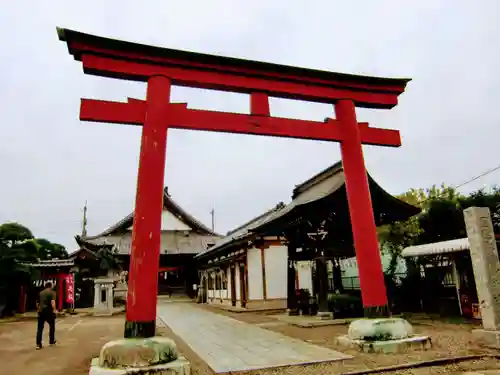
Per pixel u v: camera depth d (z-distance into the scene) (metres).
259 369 6.94
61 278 22.17
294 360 7.52
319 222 13.80
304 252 15.58
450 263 15.49
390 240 18.36
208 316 18.77
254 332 12.12
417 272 17.36
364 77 9.57
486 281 8.49
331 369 6.75
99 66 7.58
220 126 8.20
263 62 8.59
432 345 8.34
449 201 18.84
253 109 8.65
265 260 20.42
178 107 7.94
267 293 20.03
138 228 6.97
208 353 8.81
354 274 20.50
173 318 18.44
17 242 22.38
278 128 8.73
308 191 18.39
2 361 8.51
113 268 22.70
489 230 8.87
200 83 8.34
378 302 8.47
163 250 36.75
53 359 8.66
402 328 8.19
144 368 6.08
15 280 22.03
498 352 7.66
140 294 6.70
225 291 24.86
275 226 15.52
